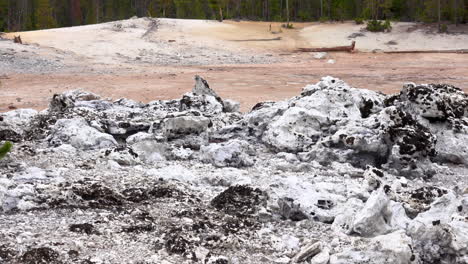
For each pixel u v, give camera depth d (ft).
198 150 40.55
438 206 26.63
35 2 316.19
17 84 95.14
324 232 25.38
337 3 274.98
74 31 177.17
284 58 150.10
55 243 22.77
